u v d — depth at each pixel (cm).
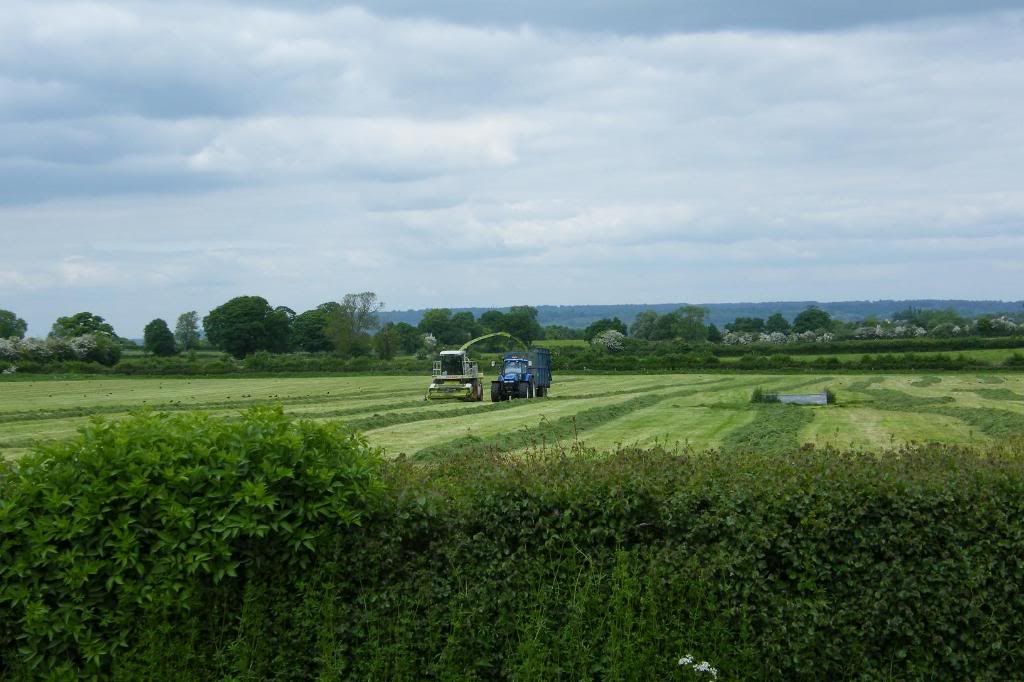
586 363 8750
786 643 596
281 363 8625
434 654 609
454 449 2314
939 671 591
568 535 624
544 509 634
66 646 581
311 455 633
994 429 2767
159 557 594
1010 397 4438
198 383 7000
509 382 4744
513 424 3188
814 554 602
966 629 591
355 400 4928
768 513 615
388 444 2561
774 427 2836
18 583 584
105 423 653
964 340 9400
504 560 626
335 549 614
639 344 11638
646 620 592
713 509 625
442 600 620
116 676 576
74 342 9794
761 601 599
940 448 759
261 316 12606
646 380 7000
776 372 8019
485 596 611
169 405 4378
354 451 667
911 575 595
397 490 657
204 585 603
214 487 609
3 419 3659
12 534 591
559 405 4228
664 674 595
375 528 632
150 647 571
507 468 693
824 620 588
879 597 592
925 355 8119
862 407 3925
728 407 3950
